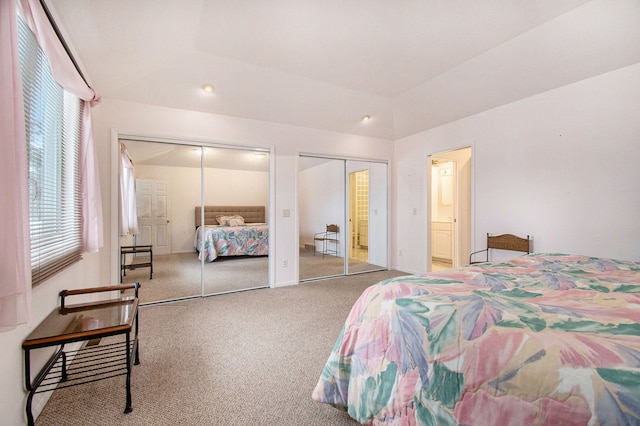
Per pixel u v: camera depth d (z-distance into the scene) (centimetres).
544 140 296
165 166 358
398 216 497
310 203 467
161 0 186
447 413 91
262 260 411
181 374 182
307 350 215
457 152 510
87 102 216
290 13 219
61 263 177
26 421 131
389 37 250
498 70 290
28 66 139
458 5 211
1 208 96
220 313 292
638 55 229
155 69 278
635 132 238
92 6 170
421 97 371
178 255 372
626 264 179
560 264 183
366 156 472
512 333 88
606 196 255
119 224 301
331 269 486
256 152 392
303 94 352
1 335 114
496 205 340
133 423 139
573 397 69
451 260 542
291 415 146
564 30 232
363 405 122
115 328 143
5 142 97
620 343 78
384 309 126
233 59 286
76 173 213
